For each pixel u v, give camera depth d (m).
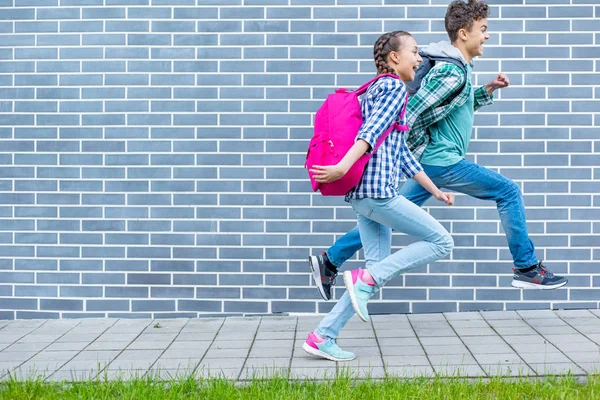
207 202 5.86
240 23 5.82
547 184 5.78
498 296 5.81
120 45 5.87
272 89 5.82
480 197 5.17
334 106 4.35
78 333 5.45
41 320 5.87
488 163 5.79
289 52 5.81
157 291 5.89
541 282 5.09
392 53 4.46
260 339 5.17
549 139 5.77
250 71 5.83
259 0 5.81
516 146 5.77
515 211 5.08
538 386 3.83
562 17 5.75
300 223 5.84
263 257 5.86
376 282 4.46
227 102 5.84
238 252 5.86
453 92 4.91
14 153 5.92
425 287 5.82
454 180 5.10
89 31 5.88
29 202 5.91
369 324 5.52
